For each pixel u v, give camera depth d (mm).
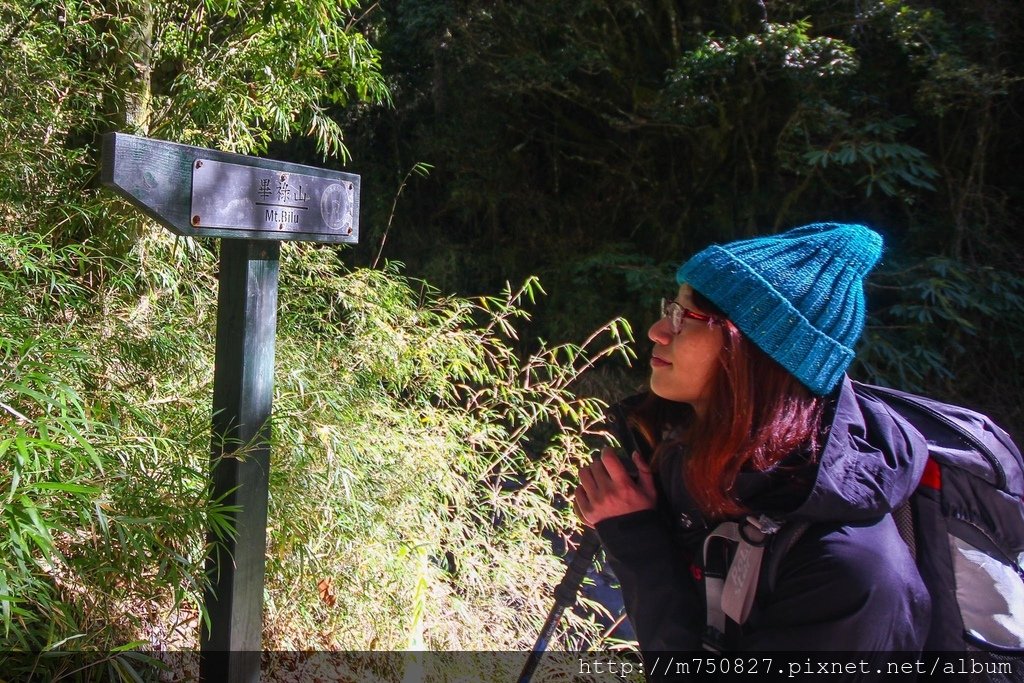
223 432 1729
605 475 1189
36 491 1362
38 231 2537
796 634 909
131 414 1911
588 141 6934
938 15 5277
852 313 1005
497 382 3154
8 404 1620
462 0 6320
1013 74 5539
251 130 3717
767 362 962
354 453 2186
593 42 6145
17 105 2549
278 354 2535
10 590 1333
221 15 3227
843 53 5078
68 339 1982
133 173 1457
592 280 6336
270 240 1753
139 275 2566
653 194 6785
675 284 5754
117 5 2955
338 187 1926
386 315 2932
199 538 1753
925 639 938
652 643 1077
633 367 6098
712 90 5672
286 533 2016
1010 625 969
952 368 5434
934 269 5203
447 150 6836
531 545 2922
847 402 999
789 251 1021
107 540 1392
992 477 1000
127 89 3031
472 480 2898
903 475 947
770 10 5695
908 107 5785
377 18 6434
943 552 984
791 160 5723
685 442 1085
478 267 6918
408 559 2311
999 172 5965
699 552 1091
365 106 6637
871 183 5148
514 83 6297
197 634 2031
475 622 2506
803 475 950
